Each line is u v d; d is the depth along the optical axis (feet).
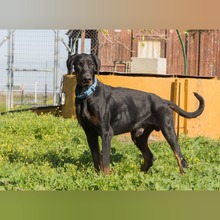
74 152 27.58
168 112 23.62
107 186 20.63
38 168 23.15
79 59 22.24
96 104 22.08
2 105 48.91
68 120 37.40
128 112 23.16
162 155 27.71
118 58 50.29
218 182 21.75
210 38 50.57
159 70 44.09
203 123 37.83
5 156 26.76
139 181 21.06
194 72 51.11
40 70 47.80
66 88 40.83
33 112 42.93
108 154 22.17
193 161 26.25
